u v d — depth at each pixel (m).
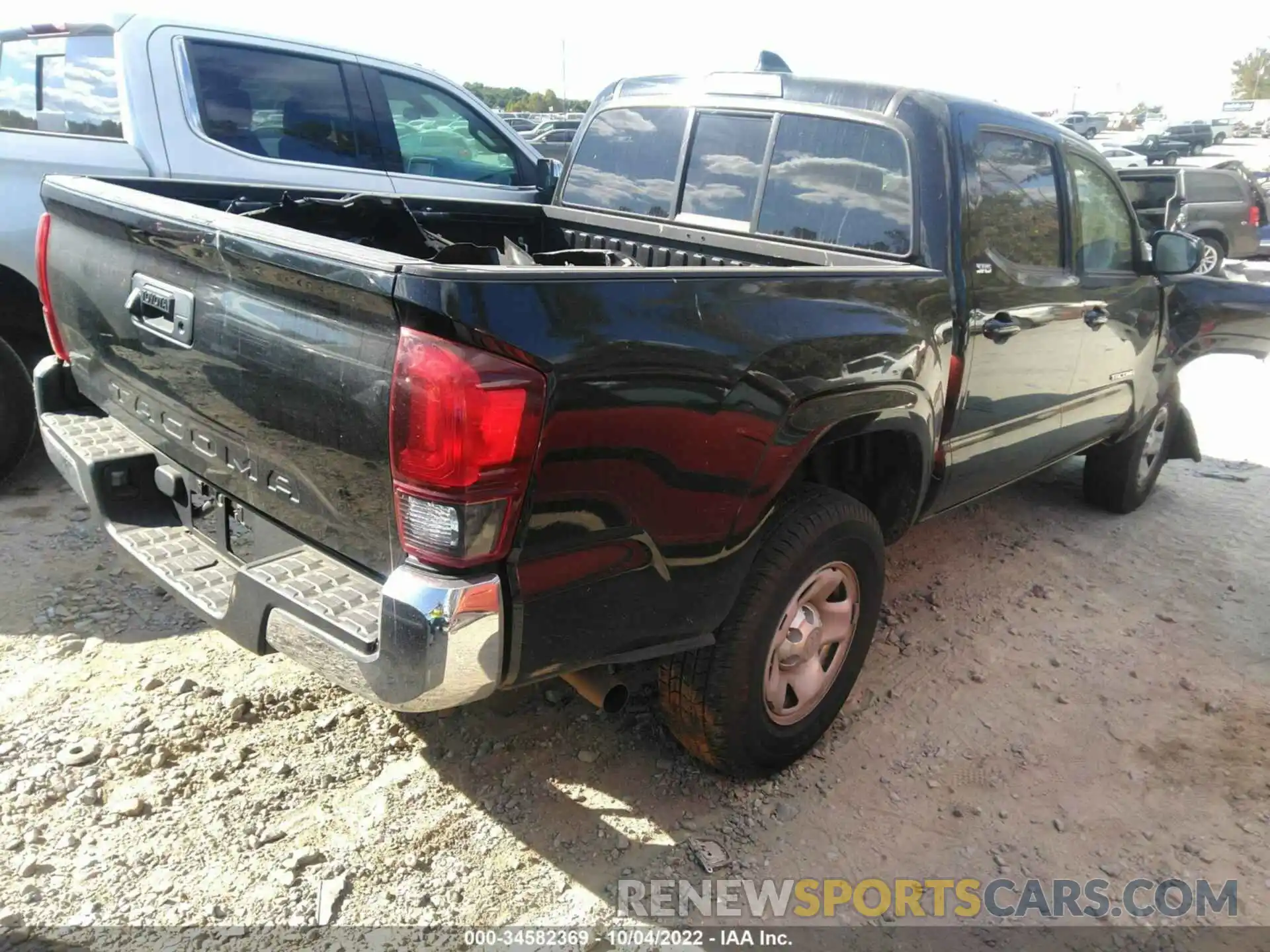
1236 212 14.54
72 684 3.10
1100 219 4.15
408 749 2.94
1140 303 4.46
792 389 2.48
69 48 4.79
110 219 2.58
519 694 3.25
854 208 3.38
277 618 2.17
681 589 2.39
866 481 3.26
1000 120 3.47
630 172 4.16
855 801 2.89
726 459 2.35
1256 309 5.12
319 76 5.09
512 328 1.89
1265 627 4.10
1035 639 3.88
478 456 1.88
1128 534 5.02
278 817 2.62
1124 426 4.77
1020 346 3.60
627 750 3.03
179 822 2.58
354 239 3.63
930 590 4.24
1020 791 2.98
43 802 2.60
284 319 2.12
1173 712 3.44
